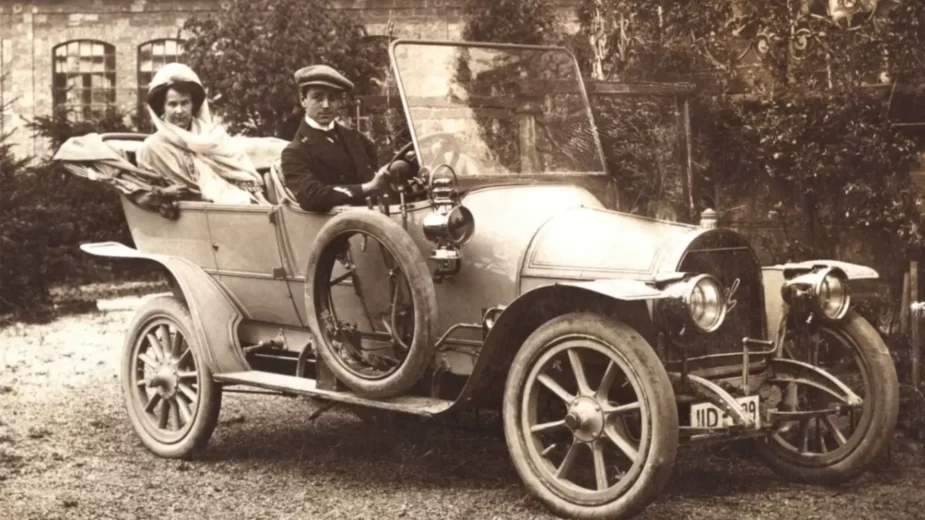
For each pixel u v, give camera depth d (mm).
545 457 4004
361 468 4785
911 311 5324
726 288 4156
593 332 3773
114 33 19625
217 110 12125
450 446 5148
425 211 4414
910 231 7344
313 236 4793
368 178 5086
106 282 13477
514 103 4738
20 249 10500
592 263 4031
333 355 4496
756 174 7543
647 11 8023
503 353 4164
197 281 5137
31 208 10672
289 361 5172
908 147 7430
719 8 7785
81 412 6168
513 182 4582
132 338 5332
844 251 7449
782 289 4277
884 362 4246
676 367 3990
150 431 5227
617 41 8453
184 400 5148
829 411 4168
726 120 7629
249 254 5082
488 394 4355
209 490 4453
